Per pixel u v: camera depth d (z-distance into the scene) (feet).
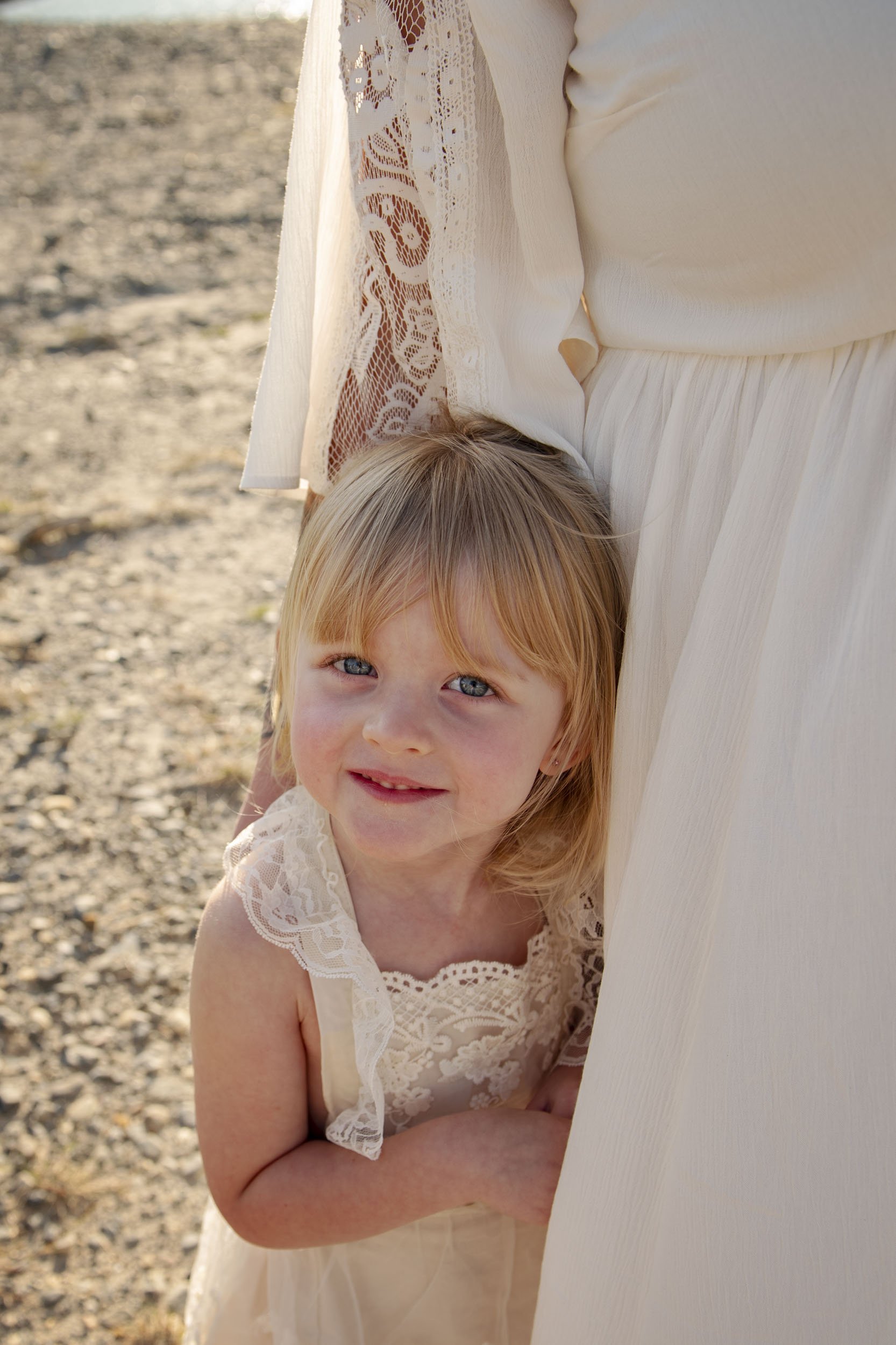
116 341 18.70
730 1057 2.76
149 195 24.44
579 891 3.75
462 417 3.28
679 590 3.00
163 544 13.52
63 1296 6.08
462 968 3.66
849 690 2.57
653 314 2.97
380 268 3.30
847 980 2.63
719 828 2.88
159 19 40.24
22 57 34.76
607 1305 3.11
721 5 2.47
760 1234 2.78
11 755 10.10
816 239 2.53
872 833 2.57
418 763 3.07
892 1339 2.70
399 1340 3.93
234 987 3.44
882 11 2.33
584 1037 4.03
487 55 2.80
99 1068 7.31
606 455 3.18
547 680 3.18
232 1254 4.26
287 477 3.51
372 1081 3.25
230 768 9.78
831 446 2.65
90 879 8.78
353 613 3.07
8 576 12.87
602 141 2.81
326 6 3.22
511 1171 3.46
